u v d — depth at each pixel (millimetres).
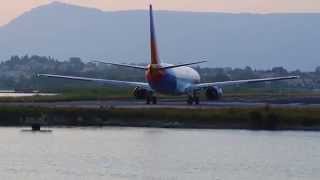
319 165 179875
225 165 179250
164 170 173125
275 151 199500
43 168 175000
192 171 172375
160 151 199625
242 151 199500
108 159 187250
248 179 164125
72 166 177750
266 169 174875
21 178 164375
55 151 199250
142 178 164625
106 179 163625
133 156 191750
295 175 168375
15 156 191875
